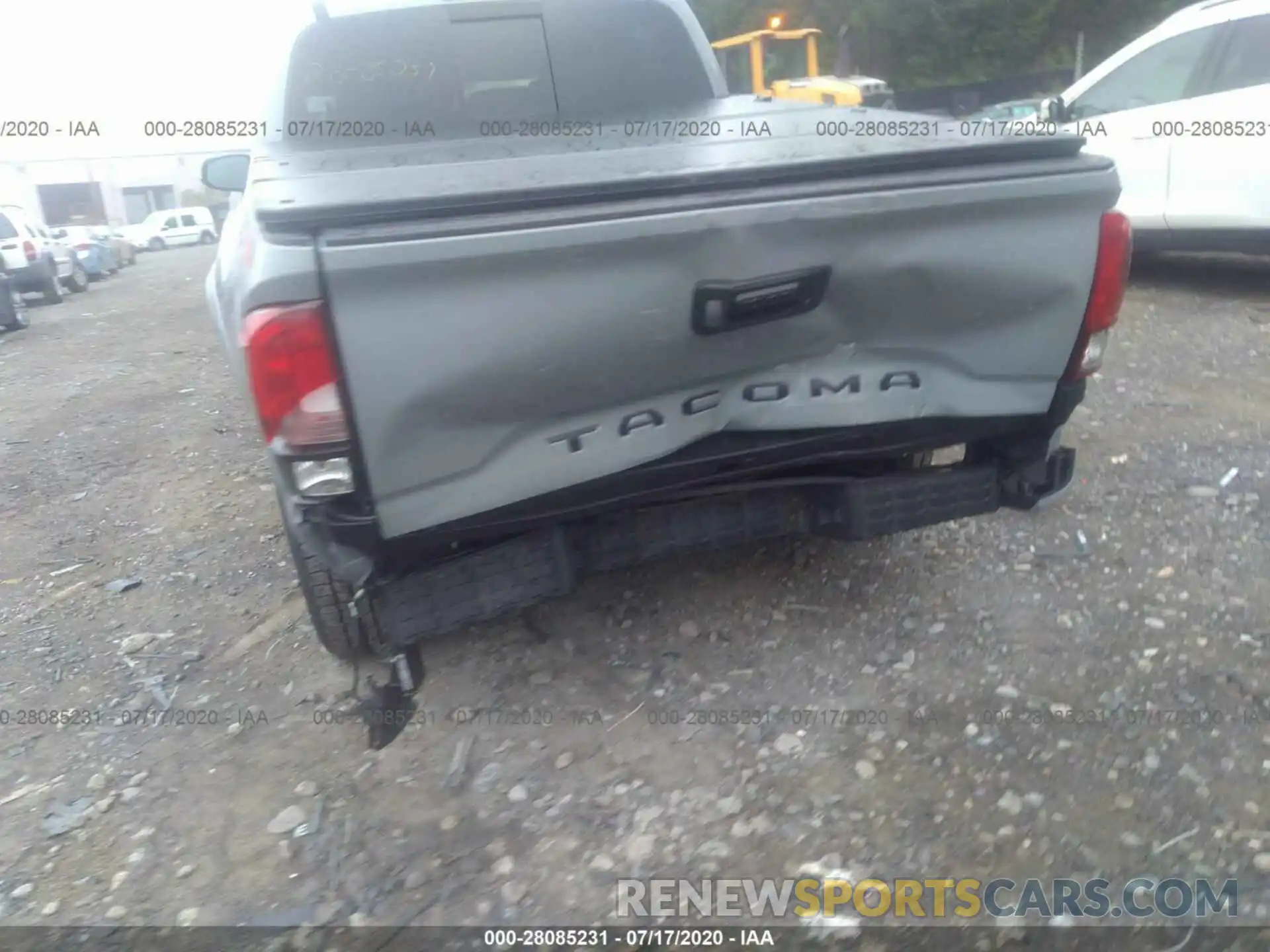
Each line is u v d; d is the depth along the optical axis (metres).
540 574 2.78
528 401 2.48
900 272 2.62
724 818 2.64
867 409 2.81
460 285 2.29
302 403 2.28
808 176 2.56
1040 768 2.73
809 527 3.04
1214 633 3.25
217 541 4.56
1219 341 6.09
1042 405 3.00
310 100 4.09
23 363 9.85
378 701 2.83
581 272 2.37
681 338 2.52
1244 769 2.68
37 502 5.28
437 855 2.59
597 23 4.32
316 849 2.64
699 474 2.77
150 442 6.23
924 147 2.73
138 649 3.65
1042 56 23.62
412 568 2.72
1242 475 4.27
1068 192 2.69
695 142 3.25
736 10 25.78
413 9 4.08
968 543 3.88
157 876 2.59
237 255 2.66
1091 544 3.82
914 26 23.98
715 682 3.17
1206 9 7.03
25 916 2.48
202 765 2.99
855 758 2.82
